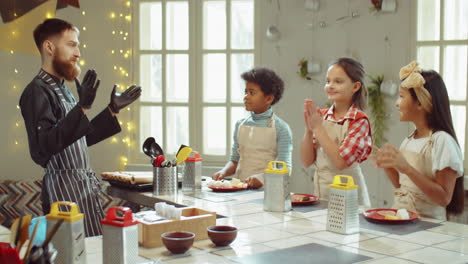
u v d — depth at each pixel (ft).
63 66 7.32
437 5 11.41
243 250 4.64
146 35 13.73
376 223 5.66
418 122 6.82
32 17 12.76
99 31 13.48
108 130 7.43
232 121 13.25
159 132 13.87
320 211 6.33
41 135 6.64
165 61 13.51
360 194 7.85
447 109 6.59
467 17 11.16
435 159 6.37
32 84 7.06
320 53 12.30
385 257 4.39
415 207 6.57
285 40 12.59
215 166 13.35
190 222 5.04
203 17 13.28
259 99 9.10
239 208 6.49
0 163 12.68
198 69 13.37
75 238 3.90
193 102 13.43
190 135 13.50
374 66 11.81
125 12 13.58
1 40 12.46
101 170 13.70
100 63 13.52
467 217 10.72
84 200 7.30
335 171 7.80
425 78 6.63
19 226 3.37
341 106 7.93
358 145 7.39
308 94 12.45
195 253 4.57
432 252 4.55
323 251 4.57
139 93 7.50
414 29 11.39
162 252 4.62
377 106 11.61
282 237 5.08
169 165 7.54
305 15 12.37
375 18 11.73
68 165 7.23
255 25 12.84
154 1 13.44
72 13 13.17
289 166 8.90
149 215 5.24
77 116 6.54
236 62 13.19
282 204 6.26
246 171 9.10
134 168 13.60
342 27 12.06
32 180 12.50
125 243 4.05
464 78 11.20
